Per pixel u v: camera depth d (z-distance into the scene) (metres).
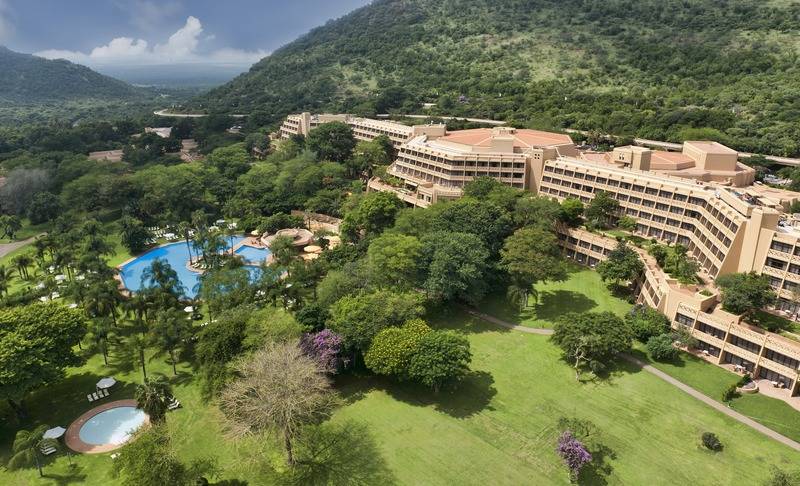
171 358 107.31
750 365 98.12
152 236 179.00
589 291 136.50
